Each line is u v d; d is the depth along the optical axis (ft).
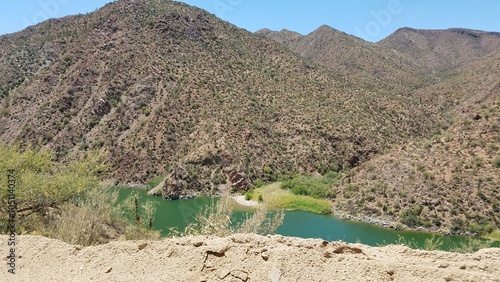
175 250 16.72
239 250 16.01
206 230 24.75
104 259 17.01
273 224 26.73
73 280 15.72
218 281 14.70
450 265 14.57
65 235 24.59
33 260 17.47
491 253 15.46
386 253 16.12
